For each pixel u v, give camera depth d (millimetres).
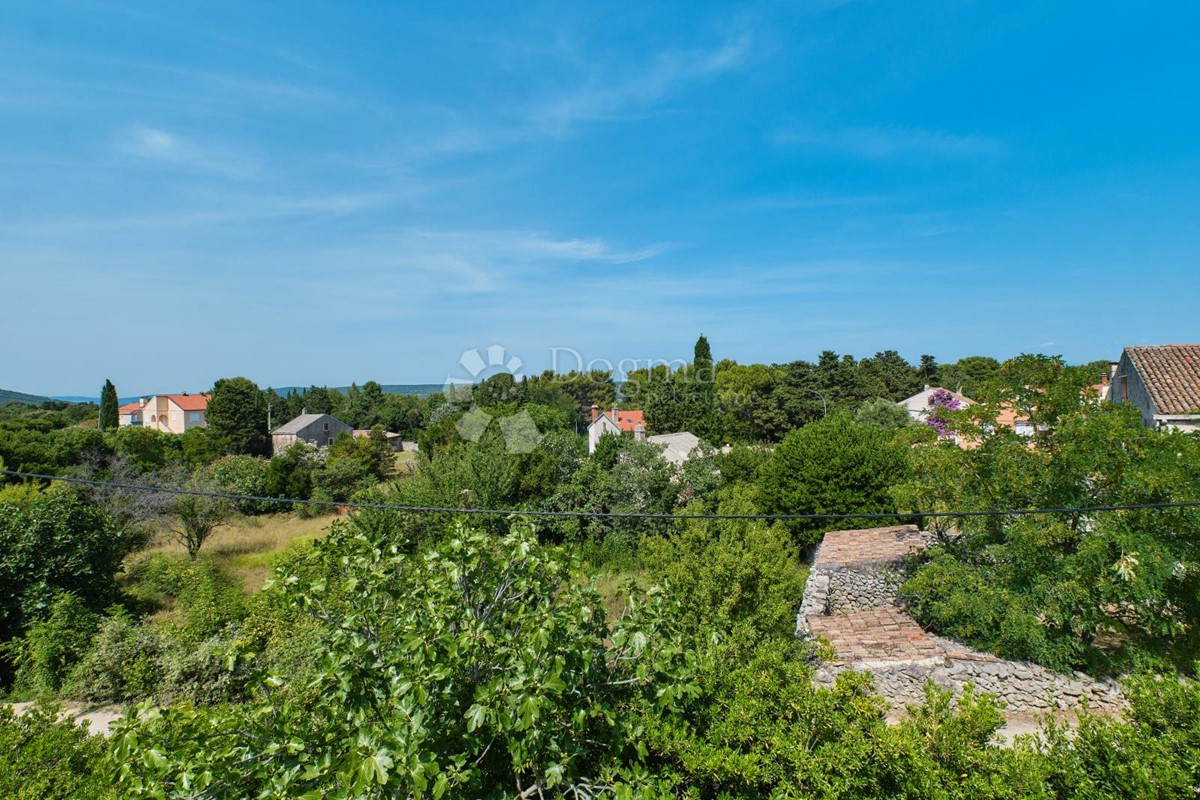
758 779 4406
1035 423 10383
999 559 10227
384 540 4973
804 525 18000
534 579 4500
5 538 12938
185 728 3672
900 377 68688
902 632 10734
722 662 5336
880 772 4613
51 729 6055
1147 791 4250
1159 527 8844
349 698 3928
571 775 4316
